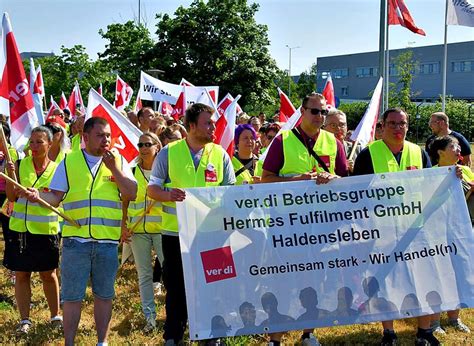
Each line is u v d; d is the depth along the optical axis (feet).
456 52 204.54
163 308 21.07
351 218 16.14
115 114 20.71
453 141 19.56
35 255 18.19
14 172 17.62
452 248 16.52
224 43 107.04
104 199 15.48
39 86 44.32
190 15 106.93
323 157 16.49
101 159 15.74
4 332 18.67
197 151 16.22
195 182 15.96
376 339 18.26
